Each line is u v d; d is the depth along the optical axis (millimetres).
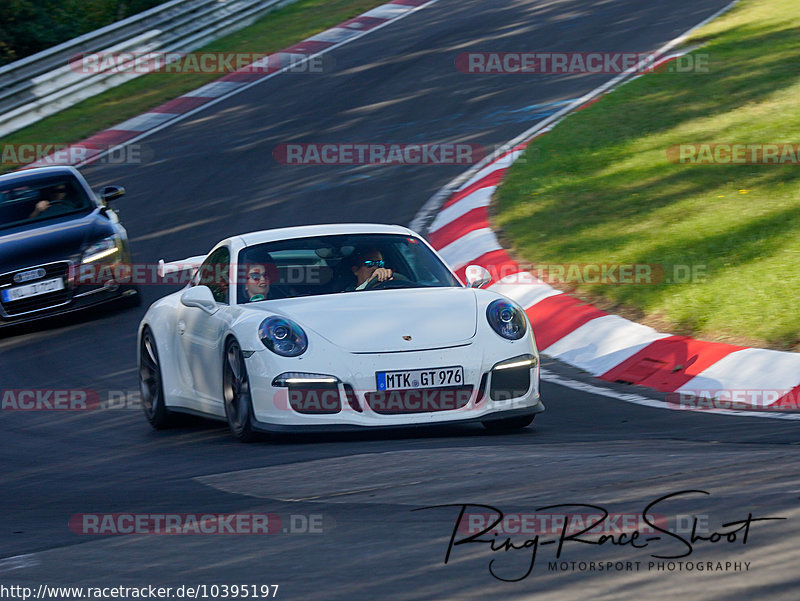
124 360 32531
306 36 85125
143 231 48906
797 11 66750
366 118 62625
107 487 19516
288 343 20922
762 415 22422
